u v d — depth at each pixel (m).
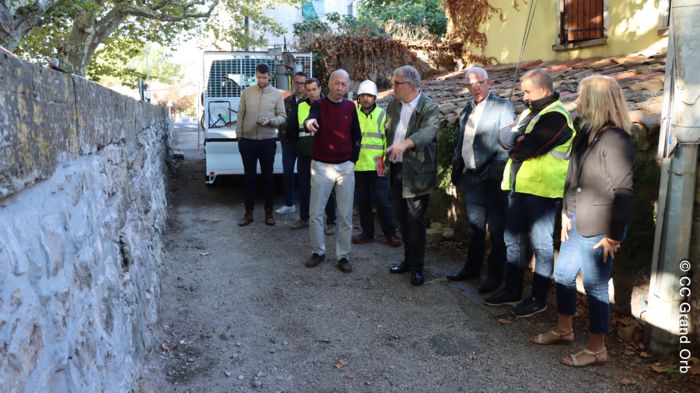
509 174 3.93
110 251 2.56
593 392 3.03
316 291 4.54
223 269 5.08
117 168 3.01
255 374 3.26
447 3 12.45
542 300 3.92
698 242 3.13
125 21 14.54
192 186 9.30
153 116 7.06
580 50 8.61
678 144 3.07
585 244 3.10
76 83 2.02
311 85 5.98
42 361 1.45
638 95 4.52
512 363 3.37
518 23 10.20
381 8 17.03
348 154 4.92
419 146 4.23
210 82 8.14
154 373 3.10
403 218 4.81
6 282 1.24
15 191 1.31
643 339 3.49
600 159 2.96
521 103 5.94
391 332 3.80
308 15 22.77
